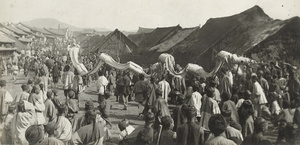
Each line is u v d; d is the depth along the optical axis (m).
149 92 10.52
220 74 12.87
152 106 8.62
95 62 15.77
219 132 4.78
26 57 16.62
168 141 6.11
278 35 13.48
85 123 7.02
